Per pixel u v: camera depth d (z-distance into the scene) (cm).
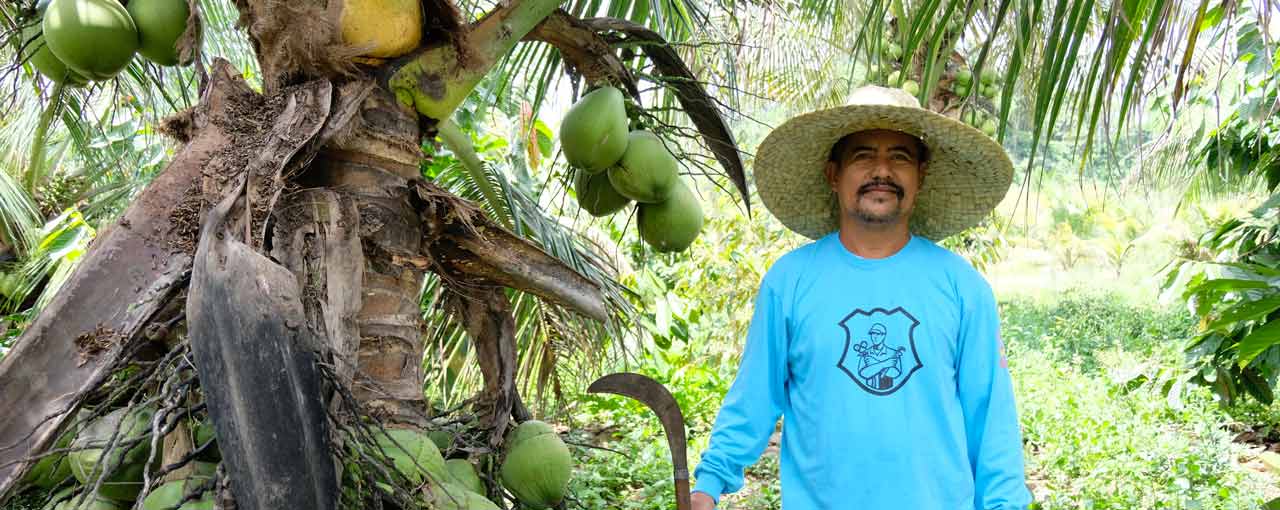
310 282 185
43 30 218
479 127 551
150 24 215
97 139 429
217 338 148
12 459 154
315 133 184
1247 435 797
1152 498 555
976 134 232
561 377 323
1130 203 1714
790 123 237
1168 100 521
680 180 262
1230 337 478
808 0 449
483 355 237
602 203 263
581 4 298
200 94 210
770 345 236
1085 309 1401
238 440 145
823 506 222
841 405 221
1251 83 517
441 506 186
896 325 223
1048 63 235
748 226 810
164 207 173
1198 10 221
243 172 174
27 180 534
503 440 233
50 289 456
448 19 207
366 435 188
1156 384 755
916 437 217
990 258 885
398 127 205
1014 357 1098
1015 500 215
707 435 709
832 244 238
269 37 197
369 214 198
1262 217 487
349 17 193
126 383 165
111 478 183
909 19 329
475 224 219
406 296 205
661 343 760
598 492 521
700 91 260
